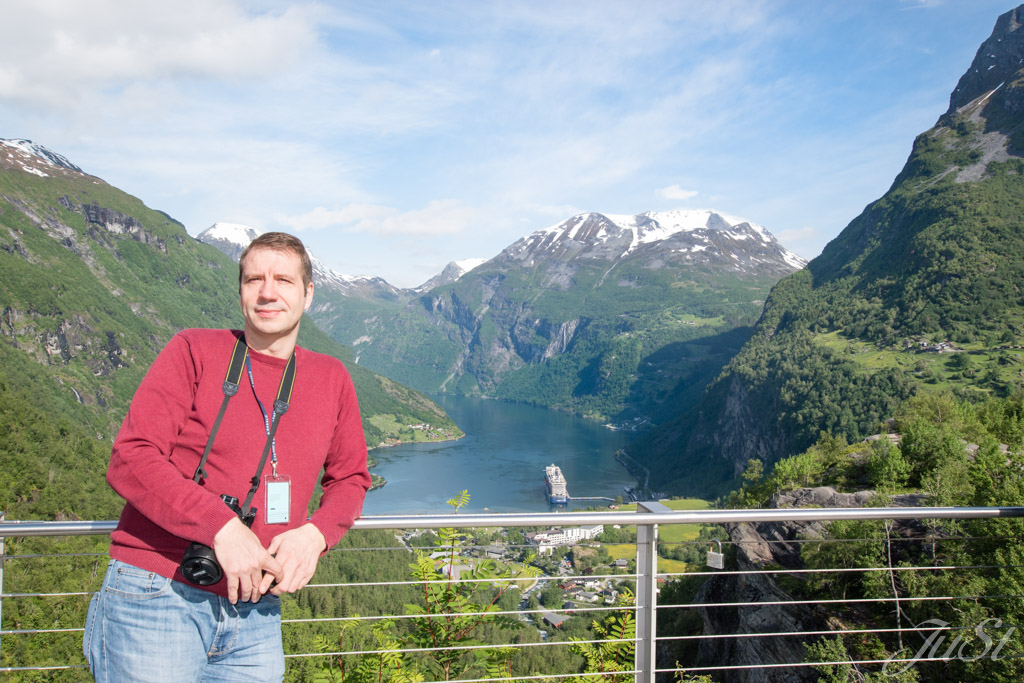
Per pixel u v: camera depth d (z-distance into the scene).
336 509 2.98
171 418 2.72
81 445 87.69
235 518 2.54
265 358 2.94
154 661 2.61
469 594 4.53
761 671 17.84
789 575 18.22
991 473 15.02
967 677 8.48
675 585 27.86
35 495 69.19
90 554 3.84
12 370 119.56
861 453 25.70
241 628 2.79
